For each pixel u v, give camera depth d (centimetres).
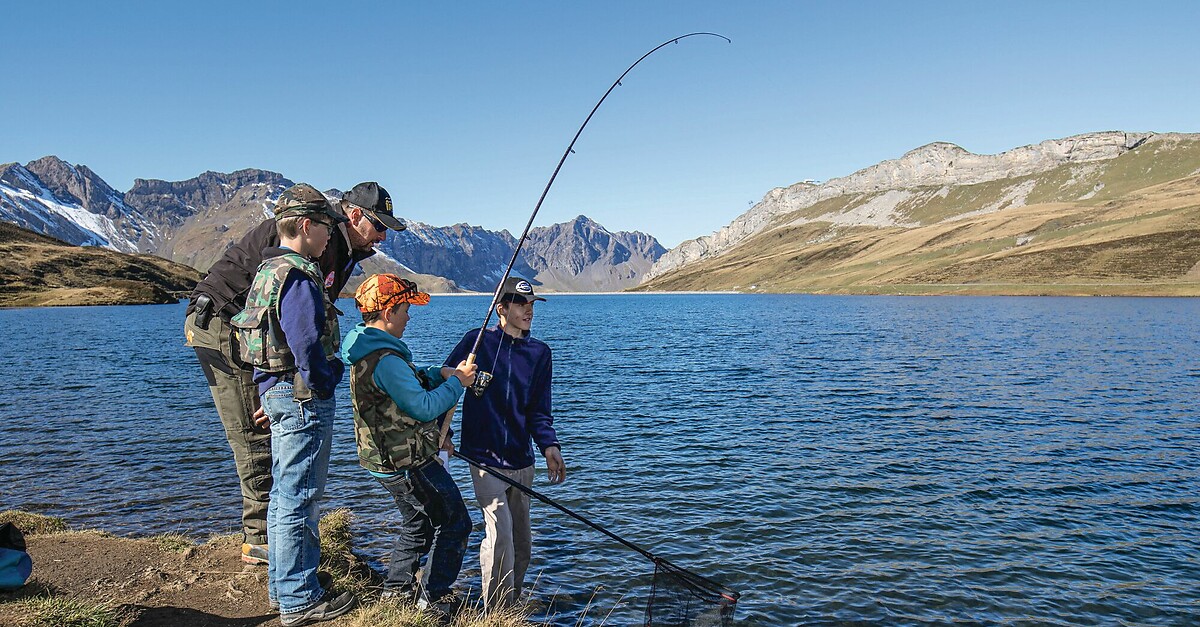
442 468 511
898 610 784
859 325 6266
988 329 5428
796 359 3378
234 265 515
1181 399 2164
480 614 546
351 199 513
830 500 1165
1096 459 1435
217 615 493
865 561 914
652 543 970
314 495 475
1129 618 769
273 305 430
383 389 472
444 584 523
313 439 461
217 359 541
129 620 475
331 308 474
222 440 1588
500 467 574
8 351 4044
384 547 892
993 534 1014
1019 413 1941
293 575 476
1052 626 752
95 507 1105
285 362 443
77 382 2628
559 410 2012
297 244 443
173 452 1476
